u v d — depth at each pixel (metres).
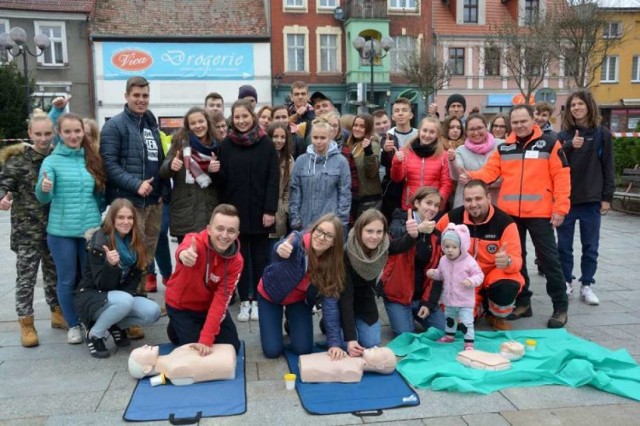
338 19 26.28
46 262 4.56
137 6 24.83
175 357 3.56
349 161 5.28
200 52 24.52
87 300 3.98
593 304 5.25
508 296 4.39
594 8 18.25
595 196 5.20
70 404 3.27
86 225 4.19
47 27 23.31
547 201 4.69
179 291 3.86
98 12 24.16
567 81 26.77
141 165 4.57
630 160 12.02
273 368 3.82
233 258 3.77
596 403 3.24
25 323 4.24
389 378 3.57
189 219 4.75
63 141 4.21
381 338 4.45
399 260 4.30
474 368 3.66
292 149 5.51
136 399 3.29
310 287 3.85
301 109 6.17
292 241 3.75
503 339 4.26
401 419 3.06
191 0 25.59
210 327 3.71
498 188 5.12
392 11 27.12
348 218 4.74
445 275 4.12
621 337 4.37
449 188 5.09
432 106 6.41
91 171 4.26
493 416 3.09
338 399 3.27
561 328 4.55
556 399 3.29
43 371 3.77
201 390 3.41
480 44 28.28
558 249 5.50
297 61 26.41
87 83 23.91
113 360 3.97
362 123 5.22
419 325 4.71
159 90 24.34
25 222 4.23
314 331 4.61
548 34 18.98
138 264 4.20
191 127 4.64
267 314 3.98
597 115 5.18
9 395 3.40
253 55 25.08
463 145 5.27
